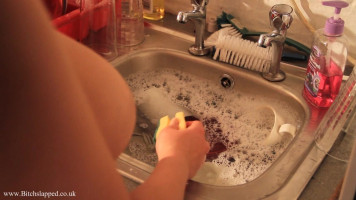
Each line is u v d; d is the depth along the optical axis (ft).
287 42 3.33
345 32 3.16
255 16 3.51
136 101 3.50
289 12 2.84
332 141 2.48
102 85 1.65
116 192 1.17
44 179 0.99
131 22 3.56
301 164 2.39
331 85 2.79
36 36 0.90
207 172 2.84
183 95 3.55
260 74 3.27
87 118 1.04
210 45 3.54
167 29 3.78
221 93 3.47
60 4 3.29
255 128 3.19
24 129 0.93
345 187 1.58
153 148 3.06
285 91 3.12
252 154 2.97
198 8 3.28
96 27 3.39
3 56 0.87
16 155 0.95
